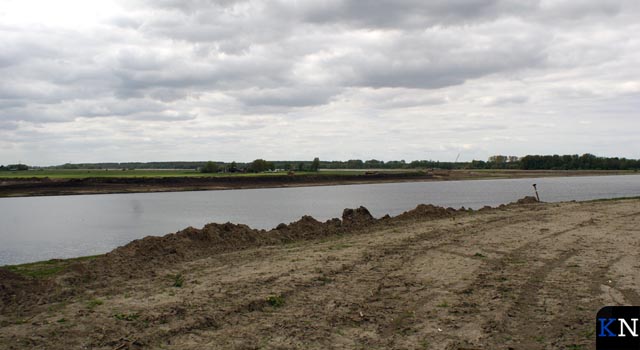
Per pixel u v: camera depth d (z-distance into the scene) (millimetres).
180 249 12016
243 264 10938
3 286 8367
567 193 61594
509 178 136875
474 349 6160
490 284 9188
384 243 13555
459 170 175875
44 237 24875
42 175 110062
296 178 109688
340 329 6863
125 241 23281
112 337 6402
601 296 8328
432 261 11234
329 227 16484
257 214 38312
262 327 6883
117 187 81188
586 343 6301
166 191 82688
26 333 6512
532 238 14281
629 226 16594
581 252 12141
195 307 7664
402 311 7648
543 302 8047
